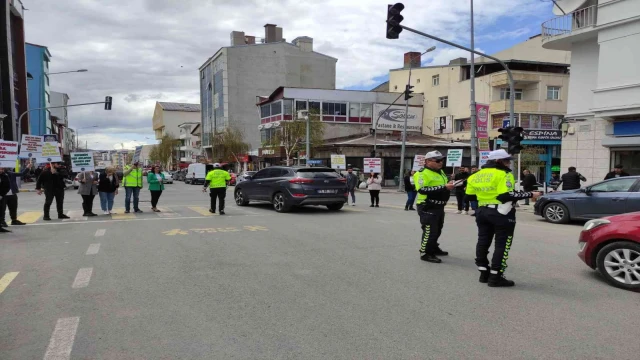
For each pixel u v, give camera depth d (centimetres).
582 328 414
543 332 404
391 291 529
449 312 456
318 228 1035
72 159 1255
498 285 549
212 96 6391
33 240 862
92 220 1179
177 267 643
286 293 519
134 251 757
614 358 351
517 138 1408
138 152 1402
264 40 6406
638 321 432
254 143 5931
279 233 956
